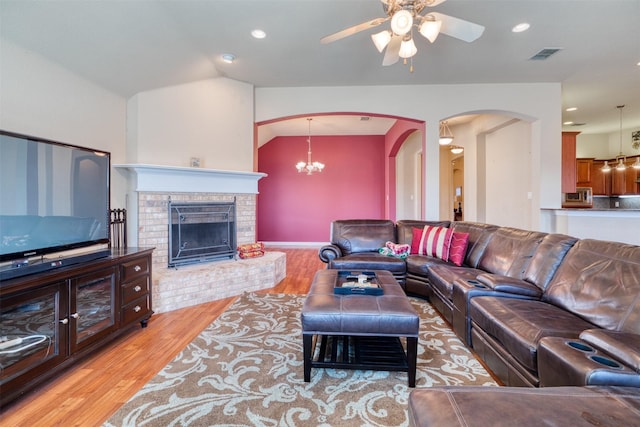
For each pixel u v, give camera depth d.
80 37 2.55
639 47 3.50
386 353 2.09
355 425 1.52
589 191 6.25
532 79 4.48
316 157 7.84
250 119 4.62
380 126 7.02
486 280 2.31
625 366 1.12
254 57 3.73
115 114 3.36
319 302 2.00
